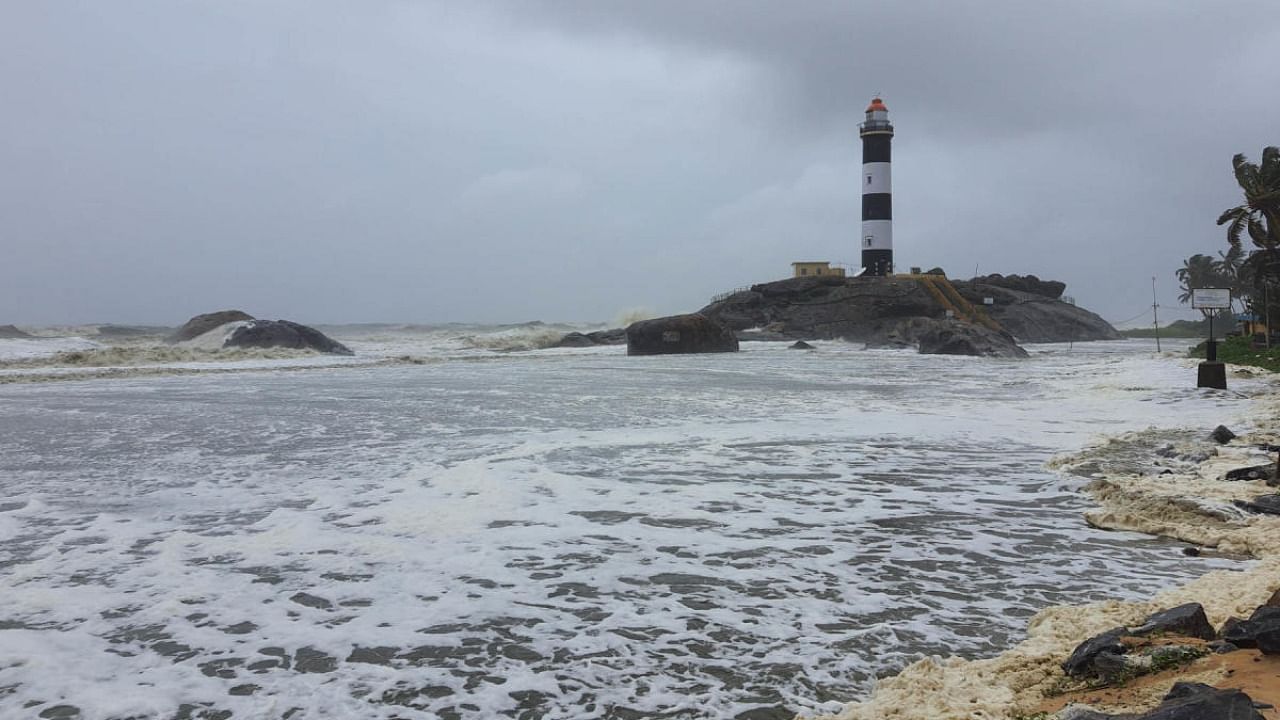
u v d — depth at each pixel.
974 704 4.11
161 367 34.75
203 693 4.49
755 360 44.91
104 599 6.00
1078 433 14.84
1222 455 11.24
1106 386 24.19
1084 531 7.99
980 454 12.52
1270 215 42.31
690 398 21.66
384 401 20.62
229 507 8.90
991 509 8.92
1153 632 4.70
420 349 60.12
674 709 4.29
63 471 11.02
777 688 4.53
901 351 56.97
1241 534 7.36
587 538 7.66
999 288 90.38
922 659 4.70
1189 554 7.12
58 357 36.84
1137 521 8.02
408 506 8.84
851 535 7.83
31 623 5.53
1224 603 5.38
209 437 14.21
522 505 8.95
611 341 67.94
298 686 4.57
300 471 10.95
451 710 4.28
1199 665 4.14
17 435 14.52
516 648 5.12
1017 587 6.28
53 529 8.00
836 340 70.94
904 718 3.99
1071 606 5.59
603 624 5.53
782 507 8.97
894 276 80.88
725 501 9.24
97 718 4.20
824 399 21.47
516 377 30.16
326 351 46.94
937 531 8.00
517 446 13.13
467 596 6.08
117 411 18.38
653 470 11.09
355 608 5.84
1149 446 12.65
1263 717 3.15
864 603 5.94
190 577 6.50
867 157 81.75
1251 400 19.27
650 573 6.64
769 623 5.54
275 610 5.79
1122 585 6.29
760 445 13.32
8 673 4.73
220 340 45.22
